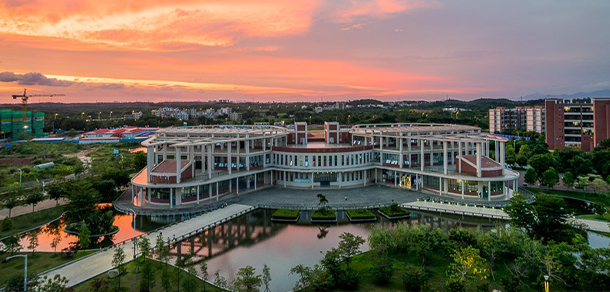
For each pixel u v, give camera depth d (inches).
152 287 1614.2
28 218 2721.5
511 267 1764.3
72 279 1704.0
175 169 3056.1
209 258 2009.1
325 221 2645.2
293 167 3732.8
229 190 3435.0
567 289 1536.7
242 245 2210.9
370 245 2014.0
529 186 3693.4
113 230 2438.5
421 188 3570.4
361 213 2748.5
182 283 1620.3
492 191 3144.7
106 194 3262.8
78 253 2039.9
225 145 4111.7
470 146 4035.4
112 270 1755.7
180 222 2581.2
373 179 4025.6
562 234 1963.6
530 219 2041.1
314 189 3646.7
